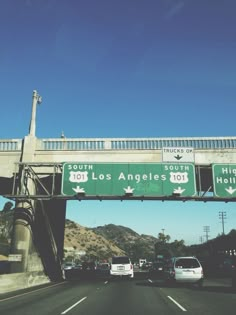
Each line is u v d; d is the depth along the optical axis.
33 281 24.48
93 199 26.38
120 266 33.03
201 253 94.50
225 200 25.97
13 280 20.94
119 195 25.62
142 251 175.12
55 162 26.69
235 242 67.12
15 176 27.00
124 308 12.95
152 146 28.69
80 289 21.23
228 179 25.69
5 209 141.00
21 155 29.33
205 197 25.55
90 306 13.54
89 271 47.81
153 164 26.14
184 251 139.25
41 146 29.45
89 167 26.17
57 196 25.84
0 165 29.42
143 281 28.98
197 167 27.12
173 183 25.78
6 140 29.81
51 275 31.83
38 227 28.89
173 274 23.09
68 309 12.73
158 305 13.77
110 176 25.95
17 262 25.89
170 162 26.23
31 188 27.67
